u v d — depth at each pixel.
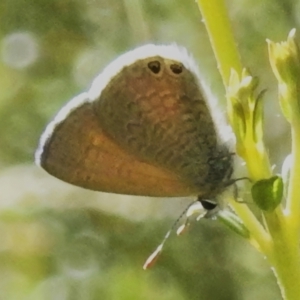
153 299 0.33
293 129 0.29
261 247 0.29
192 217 0.31
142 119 0.29
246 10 0.33
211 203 0.29
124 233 0.33
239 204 0.29
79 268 0.33
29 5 0.33
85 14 0.33
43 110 0.33
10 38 0.33
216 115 0.29
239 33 0.33
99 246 0.33
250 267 0.33
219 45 0.29
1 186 0.33
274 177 0.28
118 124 0.29
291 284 0.29
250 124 0.29
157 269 0.33
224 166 0.29
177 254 0.33
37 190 0.33
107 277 0.33
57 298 0.33
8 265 0.33
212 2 0.29
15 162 0.34
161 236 0.33
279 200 0.28
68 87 0.33
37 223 0.33
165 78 0.29
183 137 0.29
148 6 0.33
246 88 0.28
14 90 0.34
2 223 0.33
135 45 0.33
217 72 0.32
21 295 0.33
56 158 0.29
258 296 0.33
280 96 0.29
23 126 0.34
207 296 0.33
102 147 0.29
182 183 0.29
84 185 0.29
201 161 0.29
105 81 0.29
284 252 0.29
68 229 0.33
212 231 0.33
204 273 0.33
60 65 0.33
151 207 0.33
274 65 0.29
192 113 0.29
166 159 0.29
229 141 0.29
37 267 0.33
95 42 0.33
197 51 0.33
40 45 0.33
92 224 0.33
